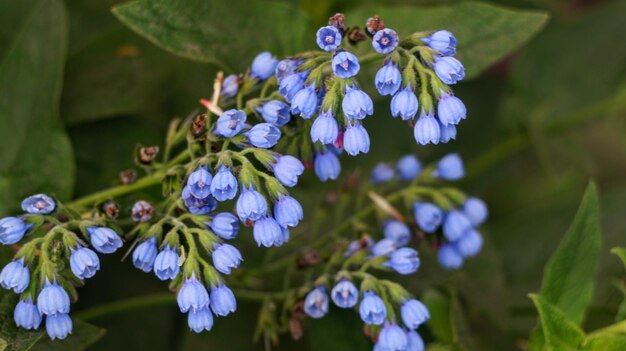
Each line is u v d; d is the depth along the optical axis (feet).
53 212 2.06
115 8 2.17
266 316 2.29
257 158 1.97
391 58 1.96
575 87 3.01
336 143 1.99
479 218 2.27
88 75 2.51
